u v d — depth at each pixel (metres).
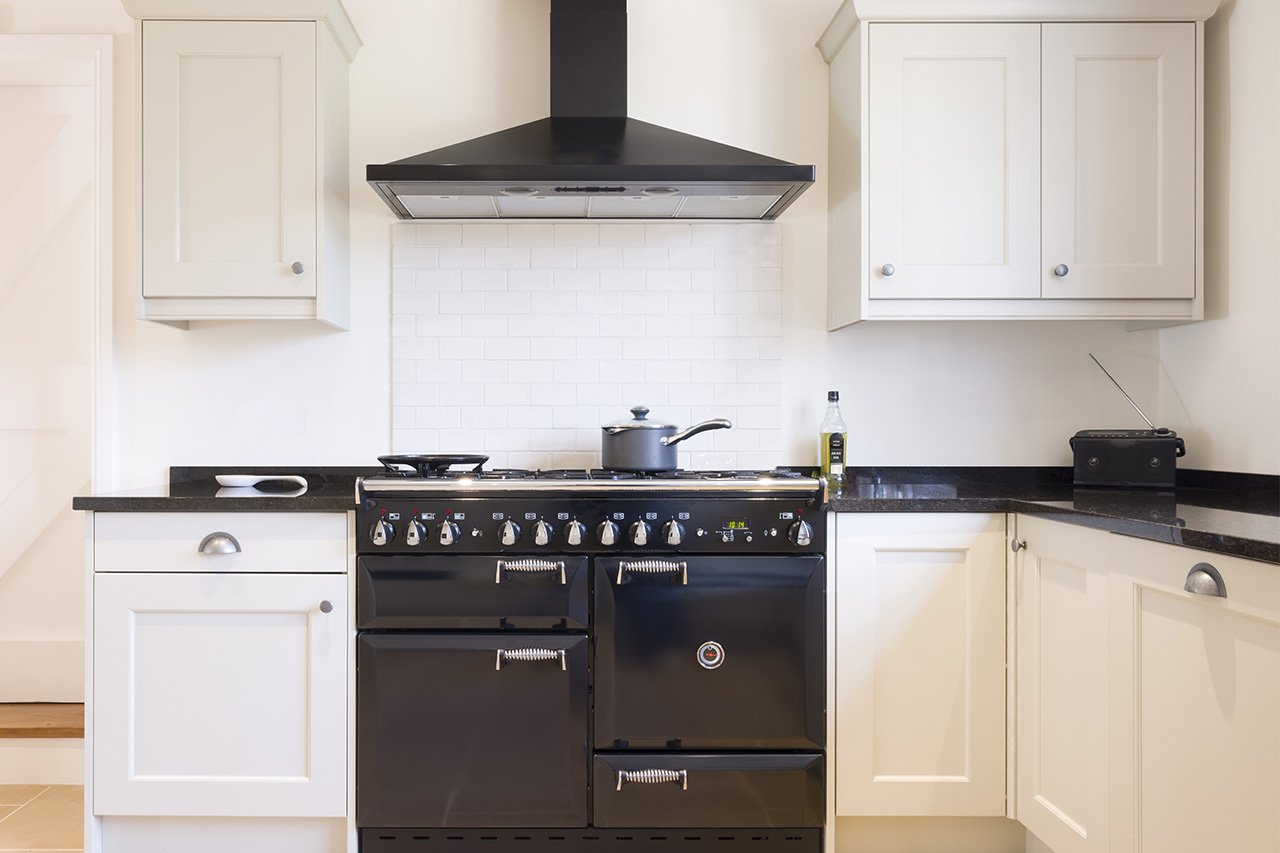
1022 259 2.38
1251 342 2.30
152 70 2.36
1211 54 2.46
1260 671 1.32
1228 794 1.39
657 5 2.73
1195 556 1.46
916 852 2.24
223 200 2.37
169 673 2.10
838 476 2.55
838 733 2.15
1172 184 2.38
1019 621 2.11
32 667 2.87
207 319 2.42
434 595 2.09
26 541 2.88
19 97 2.88
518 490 2.09
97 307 2.64
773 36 2.73
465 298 2.70
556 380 2.71
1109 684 1.73
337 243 2.54
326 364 2.69
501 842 2.13
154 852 2.14
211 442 2.69
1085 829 1.82
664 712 2.10
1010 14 2.36
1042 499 2.15
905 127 2.38
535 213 2.62
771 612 2.11
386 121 2.69
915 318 2.39
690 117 2.72
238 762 2.10
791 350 2.73
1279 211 2.20
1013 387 2.74
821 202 2.72
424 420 2.70
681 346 2.71
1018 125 2.38
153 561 2.09
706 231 2.71
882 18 2.37
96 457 2.64
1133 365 2.73
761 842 2.16
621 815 2.11
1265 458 2.25
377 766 2.08
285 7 2.35
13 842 2.28
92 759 2.09
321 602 2.09
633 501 2.10
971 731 2.15
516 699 2.09
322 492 2.34
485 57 2.71
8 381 2.88
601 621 2.10
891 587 2.16
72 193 2.88
